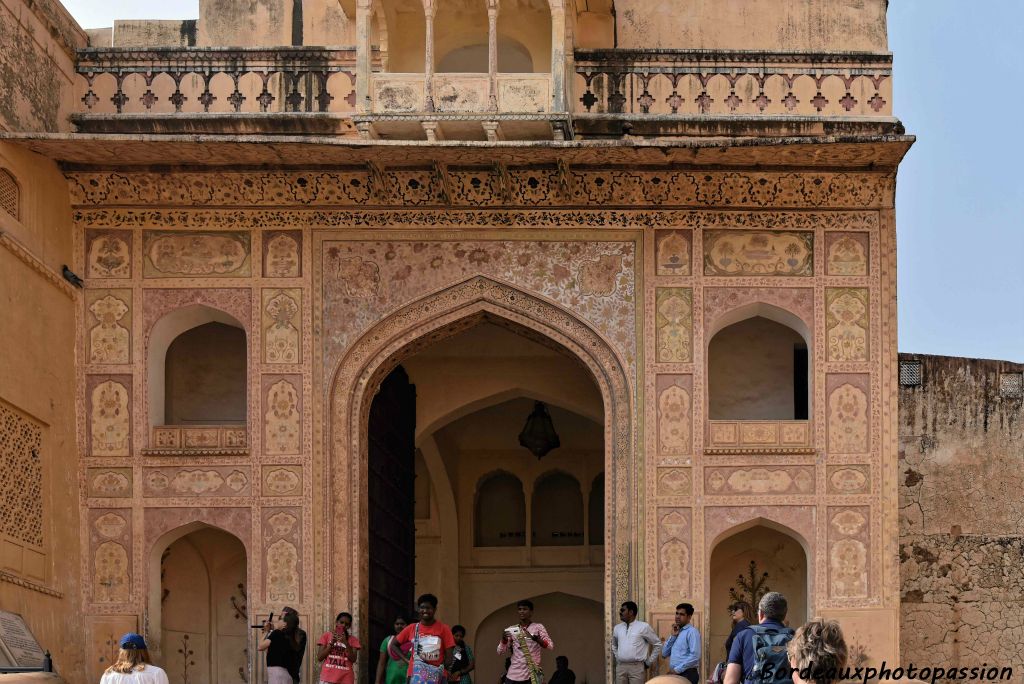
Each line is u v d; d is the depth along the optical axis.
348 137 11.17
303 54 11.56
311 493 11.28
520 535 16.19
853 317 11.38
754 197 11.42
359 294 11.48
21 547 10.35
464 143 10.68
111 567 11.23
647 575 11.20
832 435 11.30
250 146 10.82
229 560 11.77
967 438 12.84
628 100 11.43
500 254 11.48
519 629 10.30
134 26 12.28
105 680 7.62
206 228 11.52
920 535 12.68
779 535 11.70
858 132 11.34
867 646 11.08
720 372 11.95
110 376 11.40
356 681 11.02
